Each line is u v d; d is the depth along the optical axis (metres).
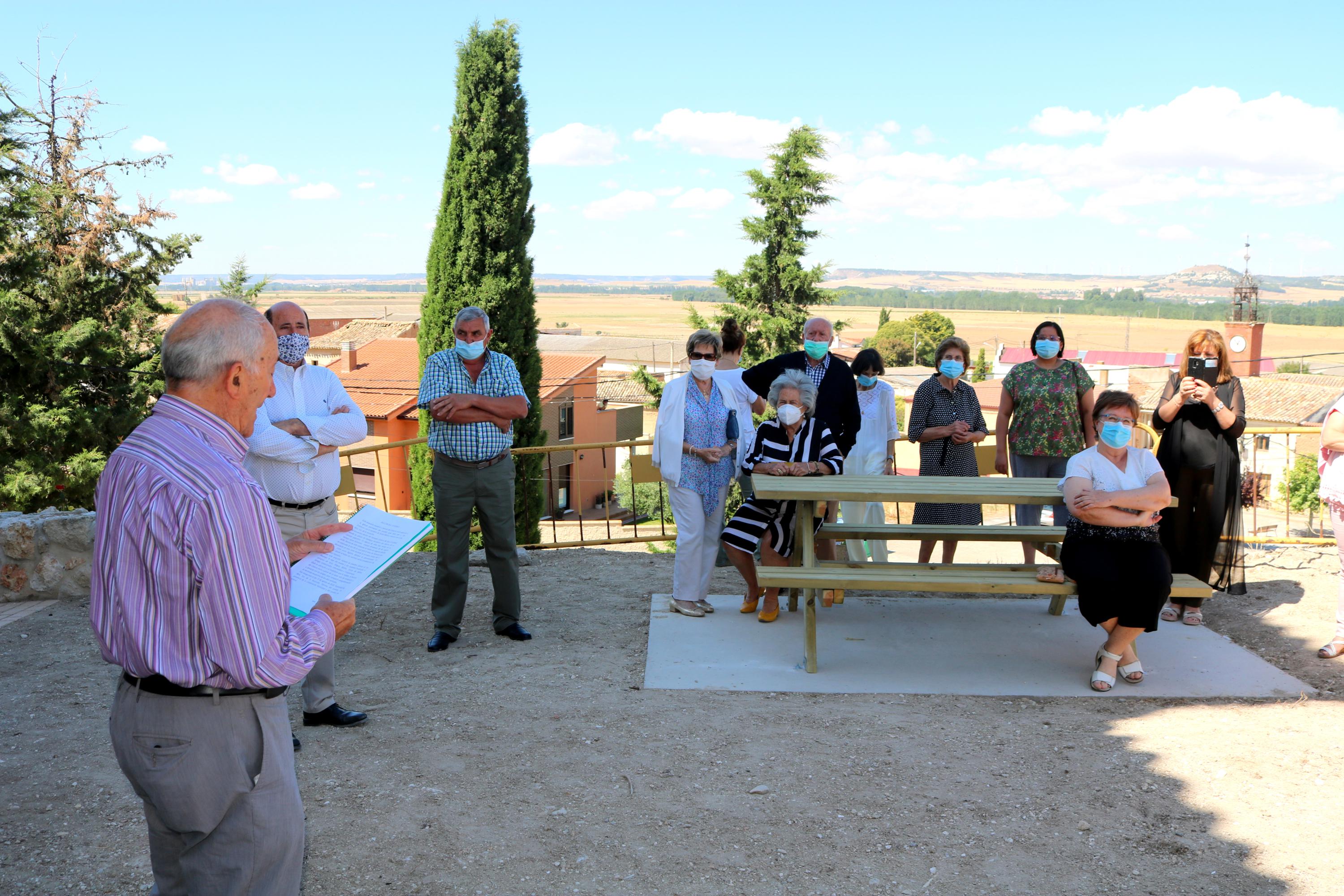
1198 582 4.94
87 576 6.45
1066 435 6.20
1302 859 3.08
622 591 6.70
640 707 4.51
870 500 4.96
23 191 16.28
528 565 7.48
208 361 2.01
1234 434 5.66
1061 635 5.61
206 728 2.03
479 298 14.38
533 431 15.03
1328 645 5.28
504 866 3.09
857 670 5.02
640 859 3.14
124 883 2.99
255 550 1.98
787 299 33.22
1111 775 3.72
